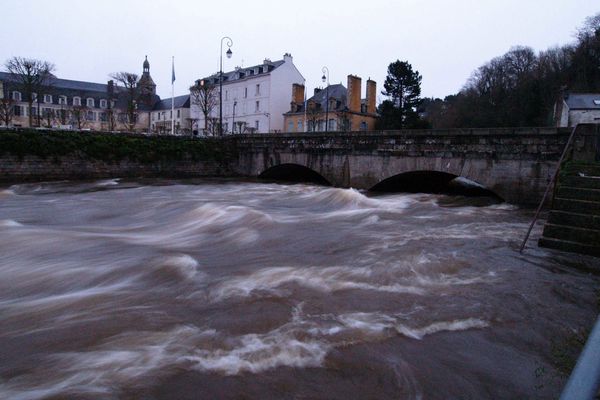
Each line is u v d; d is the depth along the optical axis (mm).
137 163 31391
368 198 19750
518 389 4594
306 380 4703
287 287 7480
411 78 59812
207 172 34062
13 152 26656
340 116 56906
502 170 18625
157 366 4945
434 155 21047
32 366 4980
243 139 33875
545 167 17406
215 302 6816
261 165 32312
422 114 96312
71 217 15320
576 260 9203
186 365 4961
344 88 64562
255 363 5012
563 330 5930
